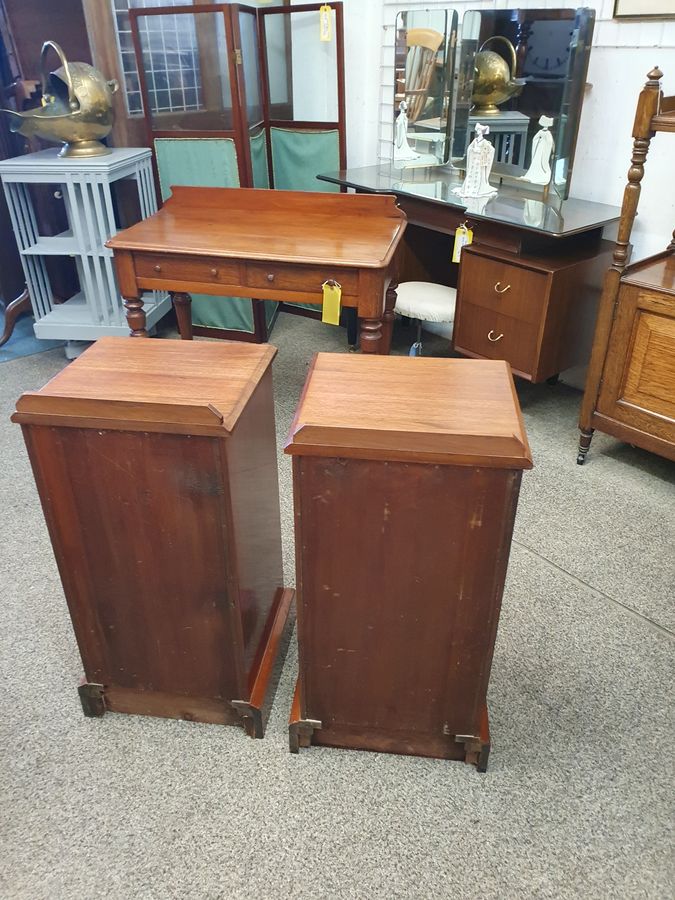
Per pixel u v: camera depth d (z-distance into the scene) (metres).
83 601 1.52
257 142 3.50
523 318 2.69
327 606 1.40
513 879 1.35
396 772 1.56
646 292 2.27
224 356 1.53
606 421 2.54
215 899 1.31
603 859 1.38
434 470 1.23
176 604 1.49
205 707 1.64
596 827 1.44
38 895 1.32
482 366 1.49
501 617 1.98
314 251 2.32
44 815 1.46
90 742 1.62
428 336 3.84
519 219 2.61
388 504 1.28
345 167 3.51
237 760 1.58
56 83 3.12
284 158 3.66
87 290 3.34
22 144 3.85
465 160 3.22
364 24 3.46
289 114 3.63
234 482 1.37
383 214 2.63
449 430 1.21
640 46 2.59
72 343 3.55
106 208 3.20
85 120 3.11
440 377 1.44
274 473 1.72
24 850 1.40
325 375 1.44
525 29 2.69
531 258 2.65
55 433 1.33
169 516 1.39
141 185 3.41
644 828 1.44
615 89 2.72
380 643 1.43
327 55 3.53
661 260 2.51
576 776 1.55
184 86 3.23
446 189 3.06
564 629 1.94
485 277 2.77
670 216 2.70
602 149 2.85
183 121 3.33
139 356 1.52
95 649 1.59
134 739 1.63
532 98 2.77
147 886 1.34
